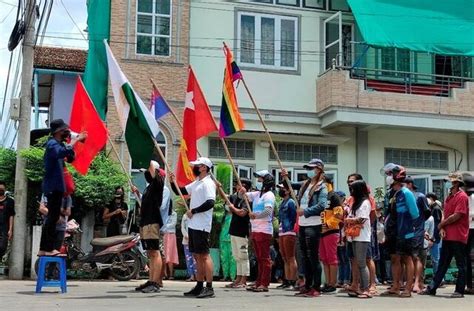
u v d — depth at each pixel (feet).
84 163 34.71
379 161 69.15
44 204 43.60
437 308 29.76
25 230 45.52
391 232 35.86
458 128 67.46
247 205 36.96
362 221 34.35
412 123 65.98
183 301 29.89
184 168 36.55
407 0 63.82
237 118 39.32
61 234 36.63
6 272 48.19
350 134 68.44
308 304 29.91
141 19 62.49
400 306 30.22
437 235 46.11
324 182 34.14
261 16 67.62
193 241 31.91
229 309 27.09
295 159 67.05
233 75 39.96
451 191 37.22
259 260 36.73
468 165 71.72
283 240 39.27
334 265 36.63
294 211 38.78
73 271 46.01
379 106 65.16
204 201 31.63
